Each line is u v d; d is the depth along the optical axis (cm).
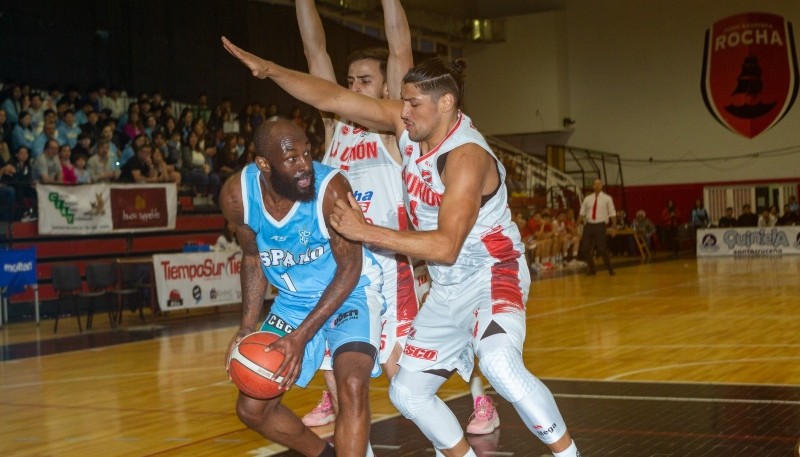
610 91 2984
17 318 1373
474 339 351
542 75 2981
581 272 2050
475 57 3061
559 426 341
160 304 1309
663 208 2925
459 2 2959
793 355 758
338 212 325
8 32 1560
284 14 2012
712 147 2859
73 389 734
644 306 1238
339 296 364
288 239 369
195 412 616
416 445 486
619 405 568
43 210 1370
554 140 3053
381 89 471
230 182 375
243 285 400
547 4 3031
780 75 2761
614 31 2973
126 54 1731
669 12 2898
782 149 2769
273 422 378
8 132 1451
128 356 935
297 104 2036
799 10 2731
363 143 476
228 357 366
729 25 2817
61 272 1219
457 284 361
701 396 589
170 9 1794
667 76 2912
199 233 1627
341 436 357
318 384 725
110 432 559
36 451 512
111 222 1446
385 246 324
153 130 1644
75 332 1195
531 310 1247
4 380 793
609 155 2977
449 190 337
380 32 2659
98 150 1505
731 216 2669
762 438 468
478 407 510
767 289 1406
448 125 353
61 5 1633
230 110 1819
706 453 441
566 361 773
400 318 449
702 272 1877
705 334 922
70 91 1552
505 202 363
